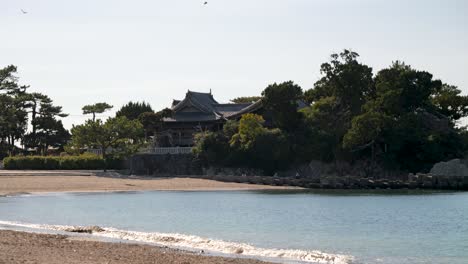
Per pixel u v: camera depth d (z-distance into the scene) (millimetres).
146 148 131750
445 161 119875
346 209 67375
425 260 33812
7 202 70438
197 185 105312
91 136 123125
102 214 56969
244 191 99062
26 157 126625
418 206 72625
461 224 52812
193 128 152750
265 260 31844
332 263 31578
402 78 130500
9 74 166875
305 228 48344
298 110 137500
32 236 37031
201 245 36656
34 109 169750
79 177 106562
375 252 36375
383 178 122188
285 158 127812
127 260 28531
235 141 127875
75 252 30672
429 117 129625
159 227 47156
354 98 136750
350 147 122125
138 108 190375
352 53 140125
